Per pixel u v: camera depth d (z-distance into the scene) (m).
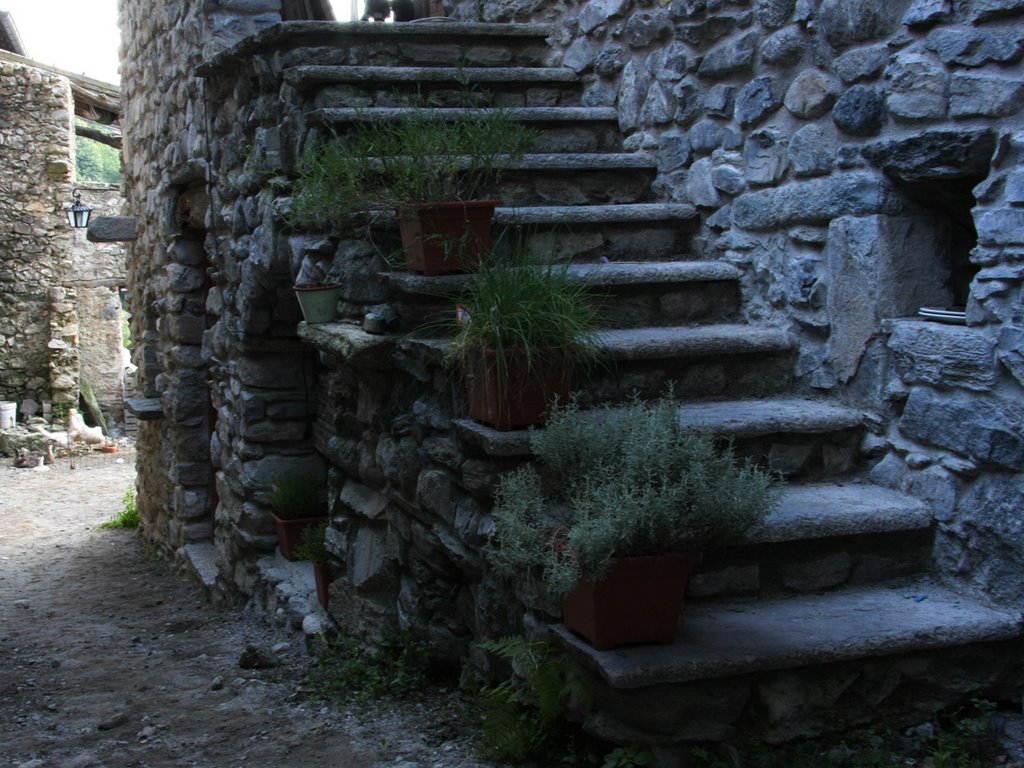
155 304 7.96
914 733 2.72
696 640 2.66
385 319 3.52
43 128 14.80
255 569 5.80
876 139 3.19
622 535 2.43
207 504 7.53
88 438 15.06
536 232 3.88
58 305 15.04
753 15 3.72
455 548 3.25
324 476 5.80
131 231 8.68
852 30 3.23
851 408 3.33
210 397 7.40
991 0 2.77
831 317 3.38
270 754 3.19
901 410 3.16
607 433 2.71
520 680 2.91
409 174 3.44
